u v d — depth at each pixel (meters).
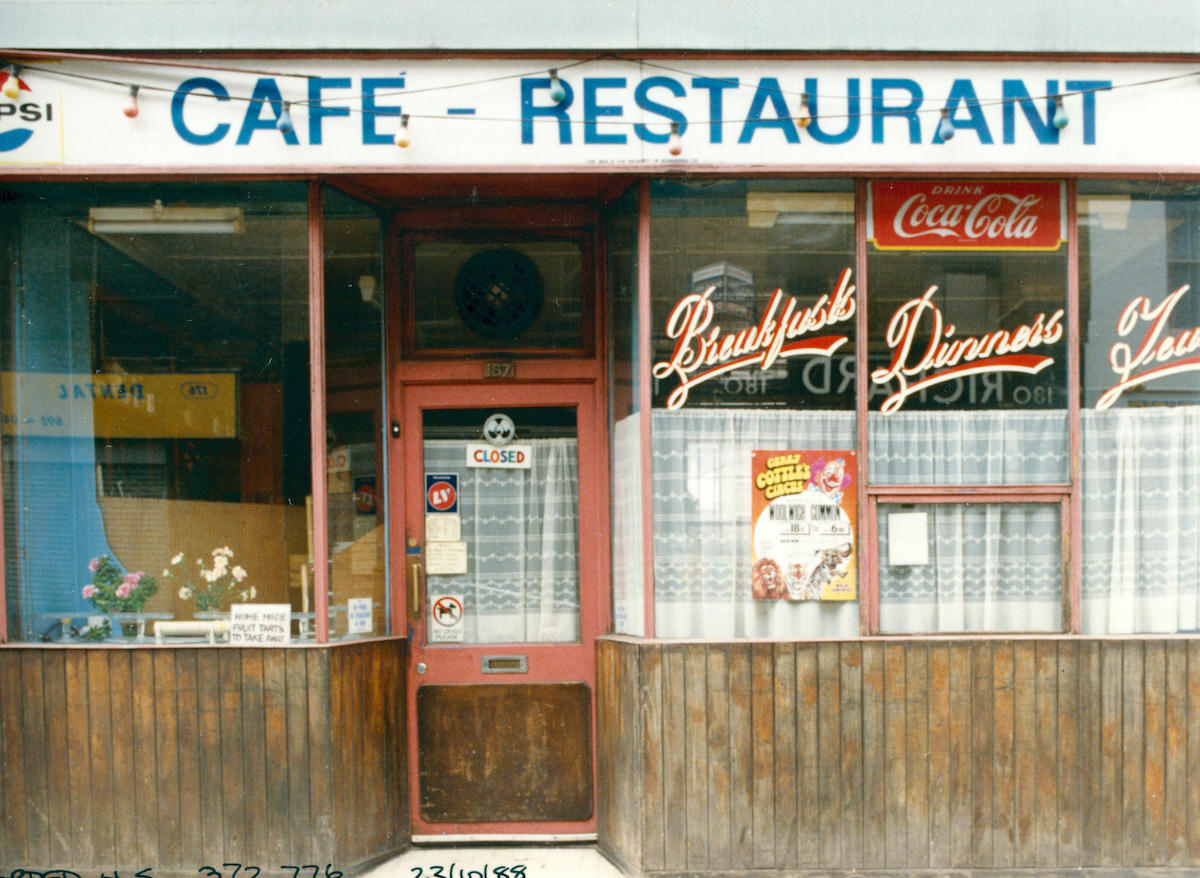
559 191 3.83
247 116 3.46
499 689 3.93
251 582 3.67
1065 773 3.51
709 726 3.48
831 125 3.51
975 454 3.66
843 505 3.63
